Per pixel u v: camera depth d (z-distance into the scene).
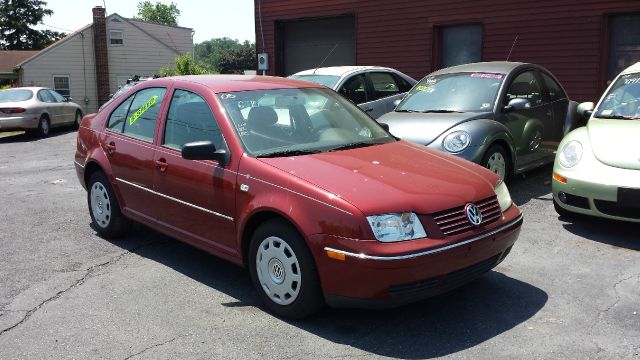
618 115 6.07
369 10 15.23
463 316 3.90
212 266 5.00
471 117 6.69
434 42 14.26
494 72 7.46
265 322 3.88
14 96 16.88
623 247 5.14
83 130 6.03
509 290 4.30
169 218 4.83
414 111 7.37
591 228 5.68
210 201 4.32
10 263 5.15
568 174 5.48
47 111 17.11
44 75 34.84
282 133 4.46
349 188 3.62
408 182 3.77
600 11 11.74
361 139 4.70
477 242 3.65
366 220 3.43
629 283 4.36
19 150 13.81
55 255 5.35
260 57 17.53
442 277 3.54
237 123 4.36
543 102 7.81
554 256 4.97
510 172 6.97
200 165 4.40
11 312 4.12
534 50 12.73
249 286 4.53
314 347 3.53
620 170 5.18
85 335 3.74
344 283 3.50
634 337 3.54
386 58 15.09
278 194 3.80
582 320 3.79
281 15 17.03
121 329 3.82
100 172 5.71
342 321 3.87
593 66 12.01
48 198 7.83
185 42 42.03
